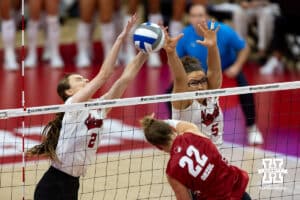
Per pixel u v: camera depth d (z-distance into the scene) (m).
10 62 35.84
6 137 25.22
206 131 17.08
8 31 35.66
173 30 36.88
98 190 20.25
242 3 37.00
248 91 17.00
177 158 14.41
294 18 35.31
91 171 21.81
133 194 20.06
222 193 14.70
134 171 21.88
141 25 16.22
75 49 39.94
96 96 29.98
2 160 22.91
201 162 14.44
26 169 22.08
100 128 16.27
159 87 32.88
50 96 30.88
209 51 17.12
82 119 15.97
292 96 31.16
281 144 25.16
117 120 27.30
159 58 38.50
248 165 22.48
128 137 25.48
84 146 16.08
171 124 15.24
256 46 38.38
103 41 37.56
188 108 16.72
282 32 35.91
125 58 37.41
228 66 25.05
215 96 16.67
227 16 38.03
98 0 37.00
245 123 25.75
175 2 36.59
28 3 37.75
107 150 24.03
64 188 16.12
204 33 17.08
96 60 38.06
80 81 16.58
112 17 37.53
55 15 36.47
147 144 24.75
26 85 32.78
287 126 27.38
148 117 15.04
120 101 16.03
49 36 36.59
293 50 36.31
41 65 37.00
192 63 17.23
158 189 20.47
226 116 28.14
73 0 44.16
